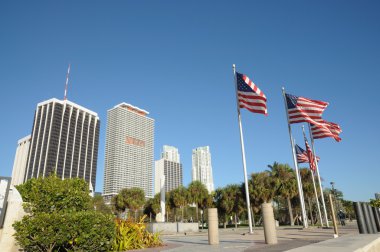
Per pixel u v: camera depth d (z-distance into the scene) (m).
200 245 15.63
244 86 24.56
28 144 159.38
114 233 12.04
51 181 12.96
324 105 25.64
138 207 60.91
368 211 14.48
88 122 148.88
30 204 11.46
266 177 52.97
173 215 79.56
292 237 17.66
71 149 138.00
